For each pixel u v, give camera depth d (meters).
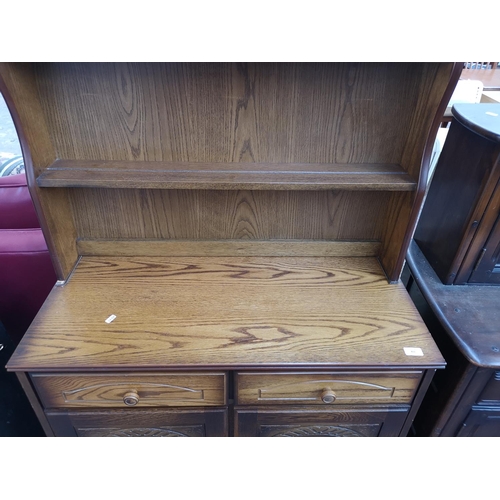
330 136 0.99
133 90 0.92
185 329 0.93
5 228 1.22
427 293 1.11
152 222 1.13
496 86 2.41
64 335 0.90
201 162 1.02
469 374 0.96
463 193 1.05
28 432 1.22
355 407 0.97
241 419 0.98
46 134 0.95
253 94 0.93
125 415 0.96
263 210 1.12
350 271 1.14
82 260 1.14
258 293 1.04
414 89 0.92
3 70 0.77
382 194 1.10
